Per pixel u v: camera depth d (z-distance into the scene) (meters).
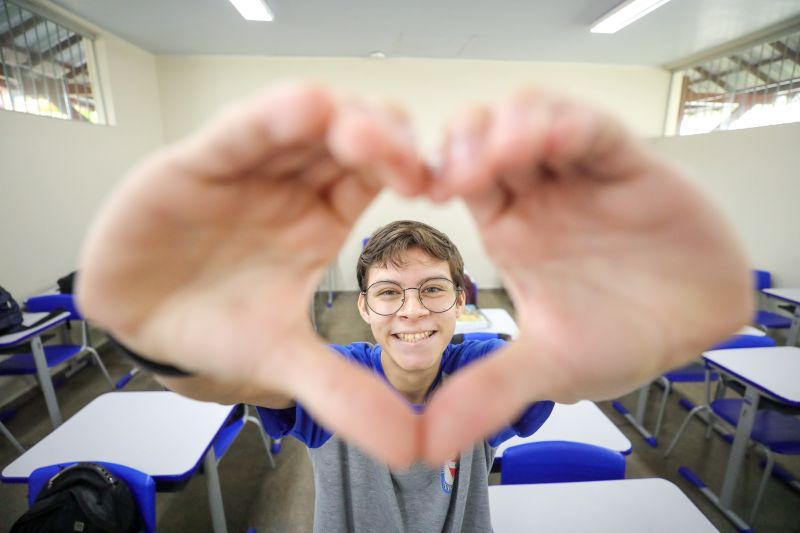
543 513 0.65
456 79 2.94
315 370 0.15
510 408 0.15
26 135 1.77
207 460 0.93
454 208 3.17
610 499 0.68
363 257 0.54
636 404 1.69
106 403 0.97
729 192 2.38
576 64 2.97
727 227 0.13
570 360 0.15
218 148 0.12
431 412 0.14
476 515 0.55
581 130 0.10
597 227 0.14
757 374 1.10
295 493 1.22
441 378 0.55
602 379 0.15
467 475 0.51
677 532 0.62
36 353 1.39
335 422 0.14
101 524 0.67
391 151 0.09
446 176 0.10
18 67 1.78
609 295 0.14
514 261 0.15
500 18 2.13
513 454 0.74
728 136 2.37
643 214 0.13
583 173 0.13
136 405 0.96
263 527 1.10
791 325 1.80
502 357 0.15
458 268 0.53
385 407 0.14
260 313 0.15
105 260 0.13
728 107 2.57
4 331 1.35
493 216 0.15
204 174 0.13
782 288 2.07
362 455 0.50
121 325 0.15
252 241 0.14
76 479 0.70
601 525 0.63
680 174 0.13
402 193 0.10
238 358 0.15
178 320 0.15
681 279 0.14
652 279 0.14
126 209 0.13
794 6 1.96
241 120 0.11
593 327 0.15
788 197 2.06
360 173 0.14
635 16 2.07
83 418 0.91
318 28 2.28
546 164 0.13
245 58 2.83
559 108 0.10
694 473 1.30
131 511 0.70
